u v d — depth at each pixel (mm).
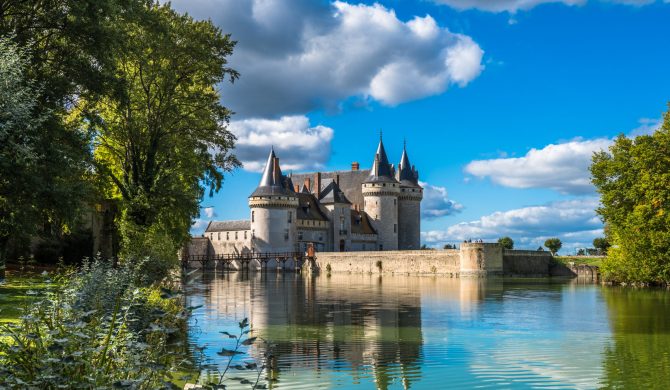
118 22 24922
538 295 38969
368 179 103562
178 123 30906
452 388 12703
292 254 94062
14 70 16062
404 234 106688
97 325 8312
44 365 6996
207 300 33406
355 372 14078
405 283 56312
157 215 29875
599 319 24531
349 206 104875
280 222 96562
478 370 14391
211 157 32438
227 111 31953
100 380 6984
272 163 99062
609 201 43906
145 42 27969
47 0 20625
